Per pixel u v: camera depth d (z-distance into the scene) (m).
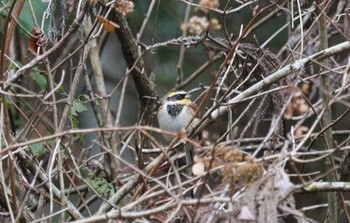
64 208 8.59
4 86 8.33
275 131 8.72
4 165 10.45
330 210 9.52
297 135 8.71
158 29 14.65
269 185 6.92
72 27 8.27
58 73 13.03
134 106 16.17
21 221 9.19
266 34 15.05
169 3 14.62
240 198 6.96
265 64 10.32
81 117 15.45
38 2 10.43
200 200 6.83
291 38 11.71
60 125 9.82
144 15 13.18
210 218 7.03
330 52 9.16
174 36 14.62
